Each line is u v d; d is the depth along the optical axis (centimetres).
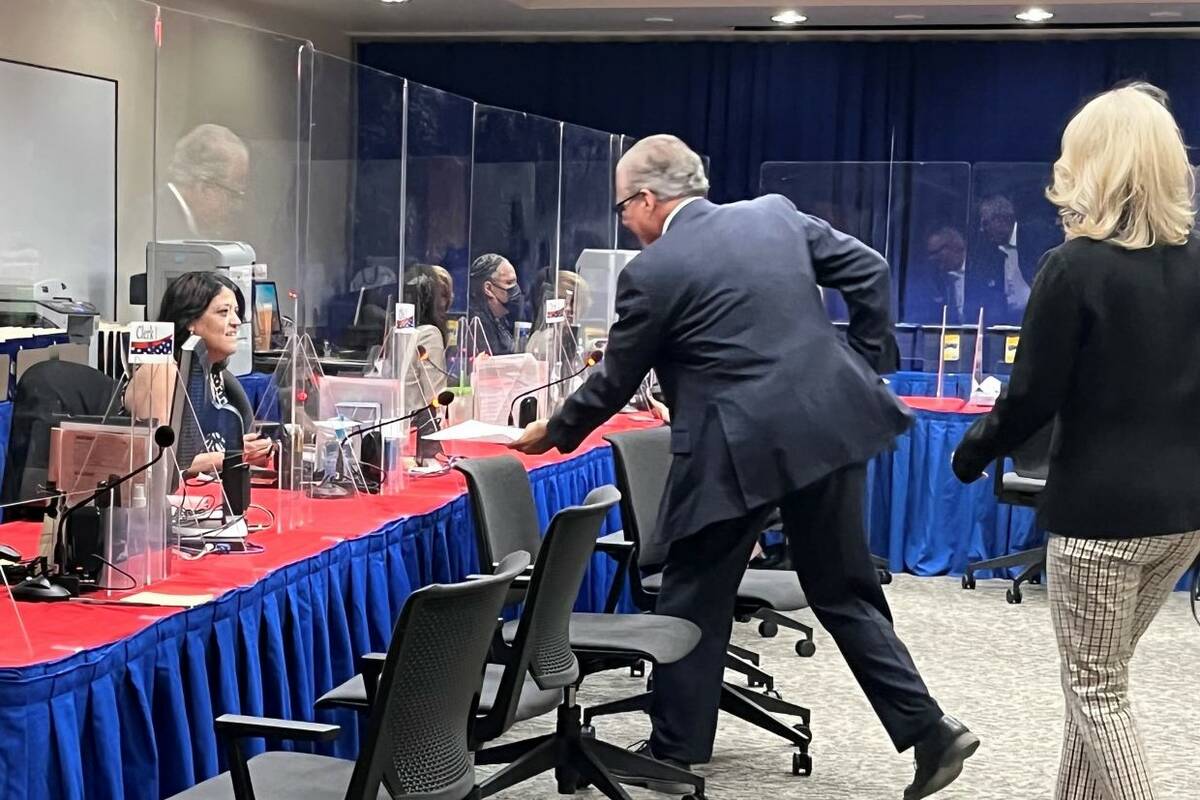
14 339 316
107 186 616
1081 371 239
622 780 324
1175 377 236
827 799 338
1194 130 795
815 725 399
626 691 430
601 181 615
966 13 768
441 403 386
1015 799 341
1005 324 694
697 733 324
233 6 775
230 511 297
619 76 870
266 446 317
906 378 684
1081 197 239
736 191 861
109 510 248
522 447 346
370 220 458
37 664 198
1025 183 685
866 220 709
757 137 854
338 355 441
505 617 386
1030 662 475
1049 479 247
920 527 616
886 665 310
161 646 229
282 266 409
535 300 566
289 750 272
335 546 296
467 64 891
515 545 337
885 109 838
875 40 835
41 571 251
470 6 787
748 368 310
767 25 823
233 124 386
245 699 256
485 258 509
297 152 413
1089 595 242
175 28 368
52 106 569
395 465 369
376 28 876
